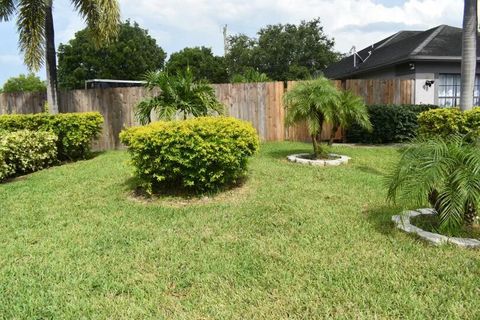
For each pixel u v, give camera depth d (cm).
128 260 354
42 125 922
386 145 1090
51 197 574
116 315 270
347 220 440
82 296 296
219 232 416
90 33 1067
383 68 1470
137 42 3803
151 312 271
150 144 514
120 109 1122
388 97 1208
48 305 284
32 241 410
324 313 262
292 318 258
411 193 355
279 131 1157
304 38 3862
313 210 477
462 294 280
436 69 1256
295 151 933
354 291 287
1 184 682
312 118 762
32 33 973
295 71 3566
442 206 352
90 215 488
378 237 387
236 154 550
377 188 573
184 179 537
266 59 3859
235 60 4134
